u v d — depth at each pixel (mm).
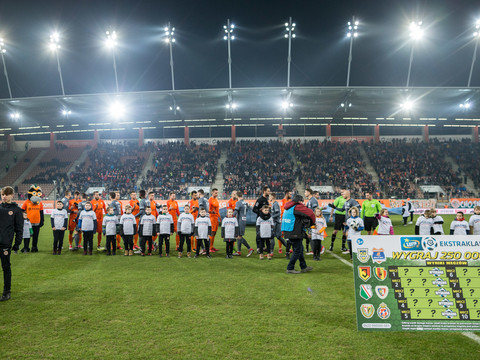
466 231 8383
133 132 38375
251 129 38219
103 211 10422
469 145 35312
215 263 7961
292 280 6250
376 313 3859
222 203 24984
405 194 28516
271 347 3467
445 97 26781
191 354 3314
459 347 3514
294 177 31203
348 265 7680
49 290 5586
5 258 5148
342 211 9758
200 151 35875
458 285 3918
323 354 3326
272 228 8547
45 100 26234
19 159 36562
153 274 6762
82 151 37188
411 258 4020
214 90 25422
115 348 3449
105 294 5348
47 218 22766
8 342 3604
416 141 36438
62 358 3248
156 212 10430
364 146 36125
